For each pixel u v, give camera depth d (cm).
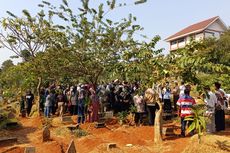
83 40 1569
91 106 1494
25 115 1875
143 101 1383
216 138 873
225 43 3556
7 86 2445
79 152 990
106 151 920
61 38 1580
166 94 1608
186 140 1023
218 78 1173
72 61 1609
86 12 1547
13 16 1664
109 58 1588
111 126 1405
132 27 1580
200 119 863
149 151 944
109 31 1551
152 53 1109
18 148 974
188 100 1090
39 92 1741
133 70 1110
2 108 2006
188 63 913
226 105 1468
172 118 1498
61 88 1925
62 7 1549
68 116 1648
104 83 1852
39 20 1658
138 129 1243
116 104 1677
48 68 1644
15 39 1675
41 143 1069
